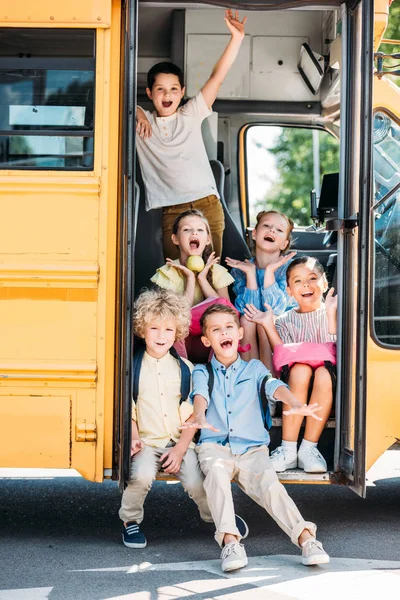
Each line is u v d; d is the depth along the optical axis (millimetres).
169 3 4754
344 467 4703
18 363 4512
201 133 6355
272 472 4496
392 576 4199
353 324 4758
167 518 5387
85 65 4570
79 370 4500
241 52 6566
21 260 4535
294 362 4848
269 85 6707
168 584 4086
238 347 5145
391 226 5090
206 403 4652
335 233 5664
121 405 4461
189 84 6465
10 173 4551
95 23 4539
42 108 4582
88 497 6004
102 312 4512
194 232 5289
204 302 5102
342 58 4781
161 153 5770
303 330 5105
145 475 4527
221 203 6223
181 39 6434
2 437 4523
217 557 4535
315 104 6805
